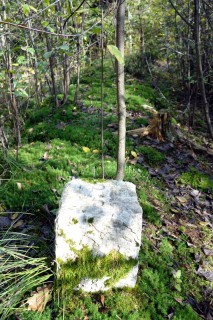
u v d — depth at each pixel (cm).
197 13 331
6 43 318
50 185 297
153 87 676
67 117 457
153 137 426
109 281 192
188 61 556
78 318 181
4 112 436
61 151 367
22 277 192
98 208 203
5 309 175
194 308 208
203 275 235
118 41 220
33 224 250
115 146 383
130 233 194
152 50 762
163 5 604
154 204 301
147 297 202
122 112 243
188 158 404
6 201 273
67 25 443
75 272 188
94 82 630
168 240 262
